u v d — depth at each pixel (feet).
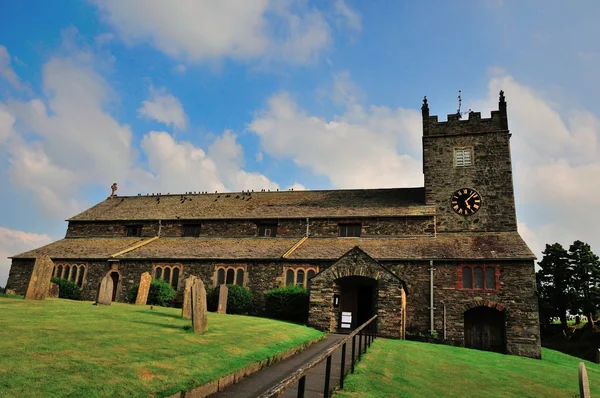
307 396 35.60
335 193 135.03
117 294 112.98
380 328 81.66
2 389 24.08
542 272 181.37
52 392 25.08
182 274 110.63
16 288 121.49
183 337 46.42
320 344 65.67
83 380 27.68
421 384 44.32
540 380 55.67
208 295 101.81
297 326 77.51
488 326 90.58
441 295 92.32
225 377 35.63
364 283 90.07
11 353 30.48
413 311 92.94
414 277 95.14
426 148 117.39
